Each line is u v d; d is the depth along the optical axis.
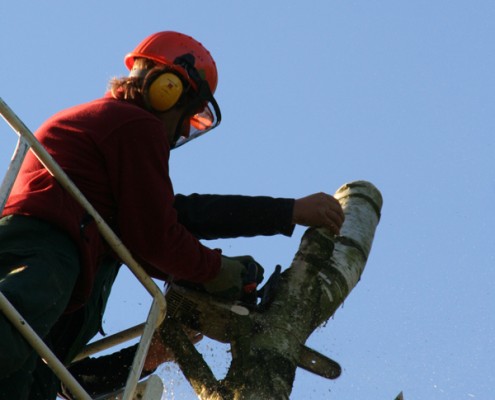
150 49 11.88
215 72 12.34
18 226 9.41
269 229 11.79
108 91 11.60
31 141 8.98
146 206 10.30
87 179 10.19
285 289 12.02
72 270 9.43
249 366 11.27
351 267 12.67
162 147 10.55
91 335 10.73
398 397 11.62
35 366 9.18
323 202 12.15
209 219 11.66
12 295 8.58
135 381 9.52
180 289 11.72
